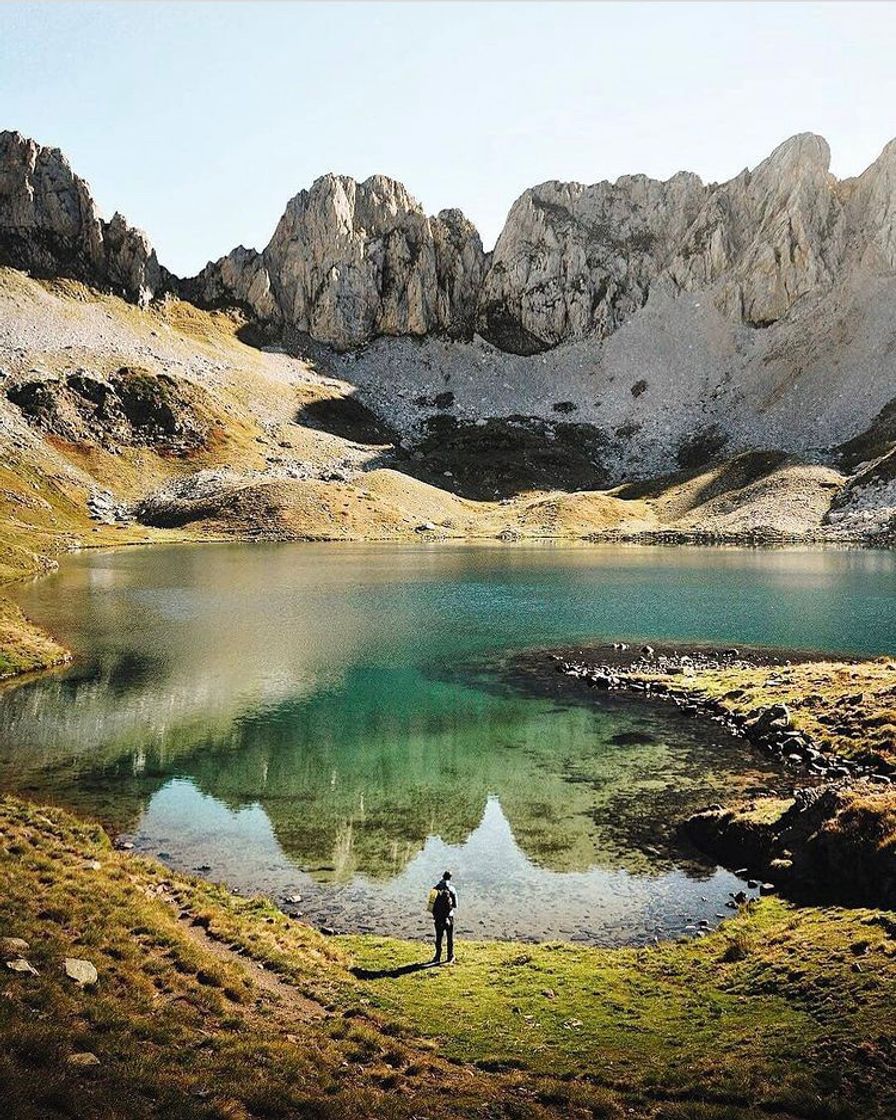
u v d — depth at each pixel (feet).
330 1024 59.31
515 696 178.60
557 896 88.02
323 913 84.07
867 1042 54.80
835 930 73.05
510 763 133.80
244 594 343.26
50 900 71.05
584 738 148.05
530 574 424.46
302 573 425.69
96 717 159.22
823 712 148.87
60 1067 43.73
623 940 78.48
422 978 69.46
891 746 128.57
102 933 66.44
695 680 187.83
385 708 168.25
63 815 103.55
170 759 134.62
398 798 118.01
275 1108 45.01
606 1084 52.42
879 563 472.85
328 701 173.68
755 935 76.07
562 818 110.73
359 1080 51.52
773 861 91.35
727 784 123.44
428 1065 54.44
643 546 651.25
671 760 135.54
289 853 99.09
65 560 475.72
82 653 220.43
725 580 391.86
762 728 147.43
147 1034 51.42
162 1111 42.27
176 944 67.92
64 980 55.77
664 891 89.10
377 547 625.82
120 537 605.31
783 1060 54.34
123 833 104.53
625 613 294.46
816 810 92.79
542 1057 56.18
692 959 72.90
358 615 290.35
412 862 96.84
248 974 66.13
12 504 589.73
